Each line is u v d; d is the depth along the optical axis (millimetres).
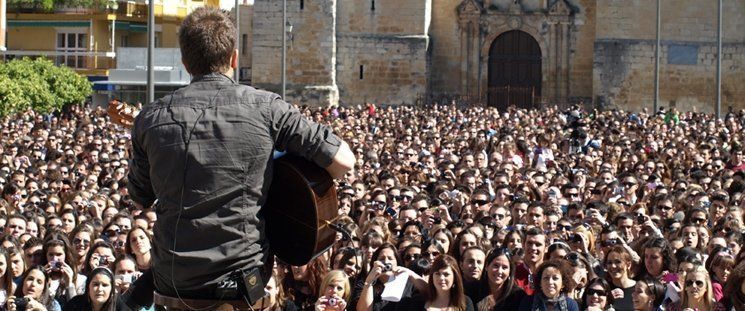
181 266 7770
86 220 21531
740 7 81875
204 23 7977
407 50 83125
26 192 27891
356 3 83500
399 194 25875
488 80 85312
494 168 35250
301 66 82875
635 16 81438
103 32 84688
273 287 10062
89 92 72062
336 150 7914
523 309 15625
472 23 85125
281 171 7988
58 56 83625
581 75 84250
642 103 81750
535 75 84812
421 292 15430
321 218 8000
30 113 59250
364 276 16859
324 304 14125
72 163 35219
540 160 37562
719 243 19656
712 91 82062
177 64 77875
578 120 49469
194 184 7746
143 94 78875
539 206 22359
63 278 16688
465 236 18219
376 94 83750
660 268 17391
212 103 7844
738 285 14883
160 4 87188
